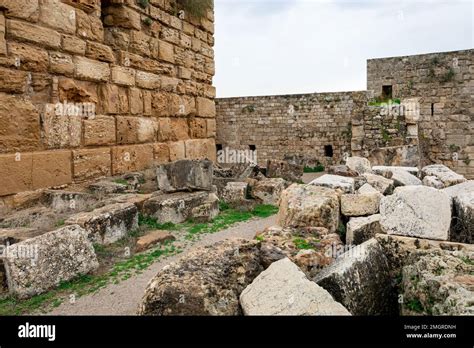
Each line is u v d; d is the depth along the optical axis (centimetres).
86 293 498
